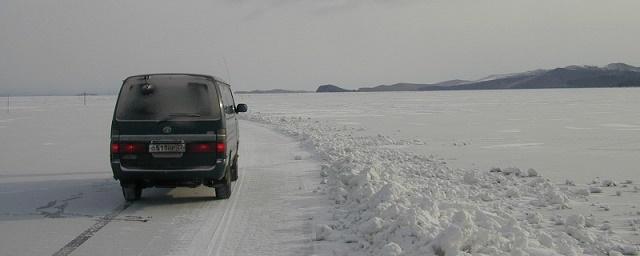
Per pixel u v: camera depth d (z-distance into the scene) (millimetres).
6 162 13883
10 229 6738
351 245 5879
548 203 8750
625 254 5949
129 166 7664
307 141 19047
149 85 7938
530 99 84938
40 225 6961
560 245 5906
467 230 5121
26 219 7289
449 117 38781
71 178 11055
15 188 9797
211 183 8328
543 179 11023
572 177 11750
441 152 16906
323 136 21578
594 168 13164
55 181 10648
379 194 7383
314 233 6477
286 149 16859
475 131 25859
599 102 67000
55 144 19297
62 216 7484
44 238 6309
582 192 9609
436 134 24312
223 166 7812
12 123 33219
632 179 11406
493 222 6027
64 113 49219
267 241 6160
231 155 8836
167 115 7777
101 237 6359
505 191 9805
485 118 36906
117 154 7660
